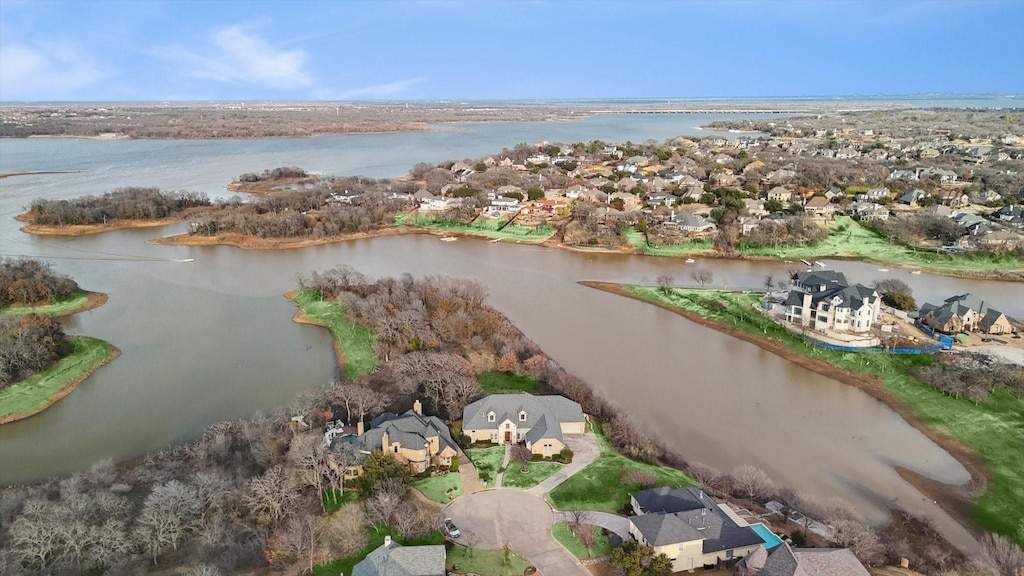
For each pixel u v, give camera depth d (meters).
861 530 76.25
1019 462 97.75
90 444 103.62
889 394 120.25
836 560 67.56
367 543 75.94
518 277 197.88
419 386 115.31
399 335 136.12
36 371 126.06
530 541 77.25
